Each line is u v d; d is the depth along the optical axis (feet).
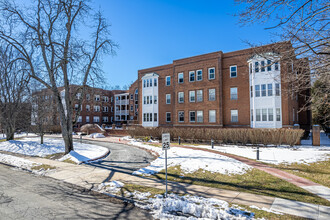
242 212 16.87
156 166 36.14
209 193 22.04
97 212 17.92
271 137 60.80
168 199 19.63
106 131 124.06
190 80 91.35
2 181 29.07
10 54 68.28
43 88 80.28
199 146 62.03
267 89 70.90
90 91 59.82
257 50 25.18
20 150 60.34
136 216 17.08
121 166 38.60
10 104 75.25
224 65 84.17
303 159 40.09
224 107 83.15
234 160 38.99
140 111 115.34
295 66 24.16
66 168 36.96
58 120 138.31
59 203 20.18
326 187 23.77
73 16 52.26
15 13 48.98
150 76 108.17
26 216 17.08
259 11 20.06
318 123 101.04
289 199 19.93
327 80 25.12
